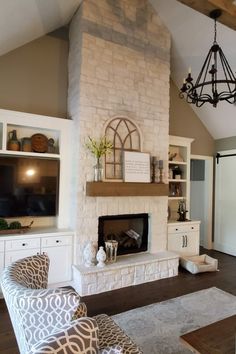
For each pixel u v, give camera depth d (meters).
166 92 4.23
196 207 6.20
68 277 3.45
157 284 3.59
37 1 2.88
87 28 3.51
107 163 3.68
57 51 3.91
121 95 3.78
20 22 3.05
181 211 4.76
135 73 3.91
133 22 3.92
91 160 3.54
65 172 3.69
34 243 3.22
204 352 1.47
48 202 3.57
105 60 3.65
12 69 3.56
